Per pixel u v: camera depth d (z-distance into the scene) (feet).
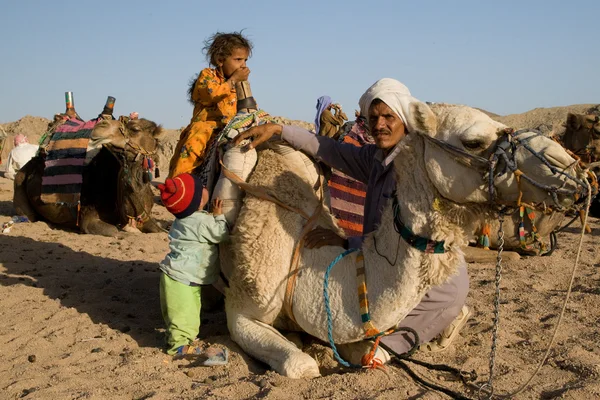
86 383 14.12
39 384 14.06
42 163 35.37
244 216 15.70
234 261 15.84
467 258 28.09
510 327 18.94
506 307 21.11
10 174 59.11
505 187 12.16
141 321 19.03
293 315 14.98
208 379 14.42
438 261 13.10
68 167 33.53
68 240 31.45
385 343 15.43
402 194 13.16
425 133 12.65
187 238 16.16
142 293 21.97
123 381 14.38
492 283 24.36
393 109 14.23
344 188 21.83
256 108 18.20
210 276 16.47
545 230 27.61
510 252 28.27
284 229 15.40
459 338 17.85
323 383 13.96
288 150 16.67
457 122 12.46
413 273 13.19
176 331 16.14
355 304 13.97
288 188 15.80
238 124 17.39
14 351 16.35
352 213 21.91
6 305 19.97
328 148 16.67
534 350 17.02
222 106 20.24
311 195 16.05
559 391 14.17
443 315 15.75
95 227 33.35
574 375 15.20
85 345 16.72
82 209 33.91
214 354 15.67
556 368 15.70
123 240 32.01
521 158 12.00
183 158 19.47
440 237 12.81
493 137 12.19
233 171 16.48
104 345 16.74
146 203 34.06
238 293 16.02
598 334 18.25
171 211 16.10
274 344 15.15
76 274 24.08
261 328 15.71
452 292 15.47
